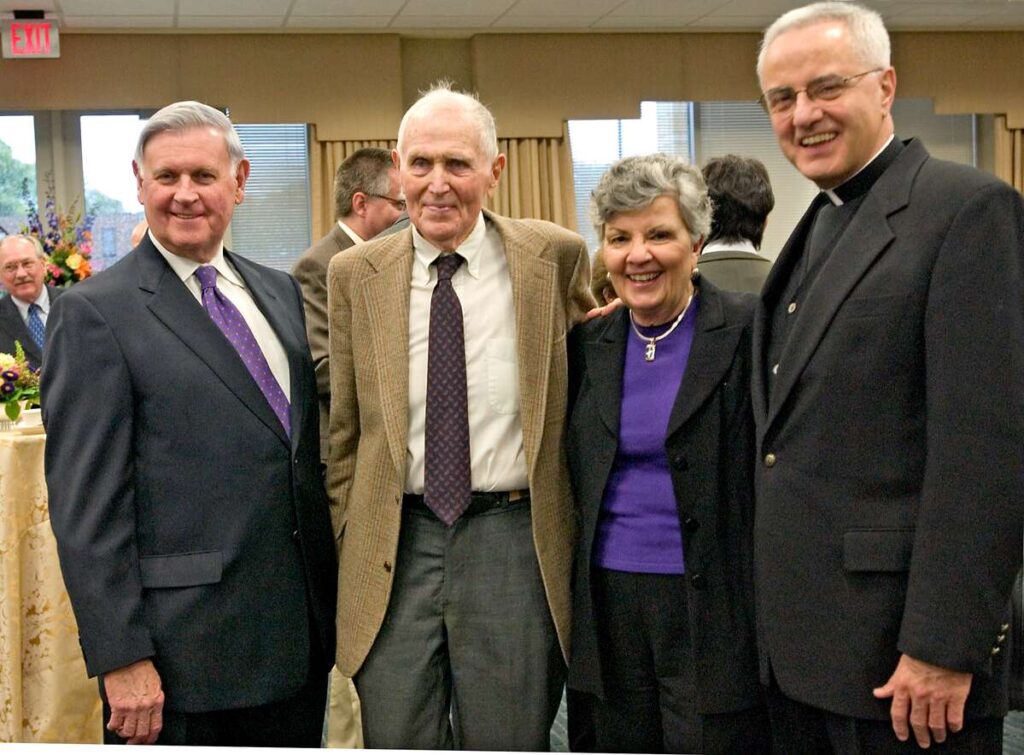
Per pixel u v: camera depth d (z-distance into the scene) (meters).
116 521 1.74
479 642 1.95
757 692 1.80
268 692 1.84
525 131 7.57
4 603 2.77
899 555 1.50
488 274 2.00
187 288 1.88
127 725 1.74
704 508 1.80
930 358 1.46
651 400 1.86
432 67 7.66
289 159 7.54
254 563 1.83
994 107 8.19
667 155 1.86
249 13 6.68
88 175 7.36
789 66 1.62
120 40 7.01
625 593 1.86
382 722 1.97
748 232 2.44
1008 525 1.41
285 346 1.97
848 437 1.54
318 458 2.02
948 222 1.47
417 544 1.96
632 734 1.92
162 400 1.79
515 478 1.95
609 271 1.87
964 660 1.41
